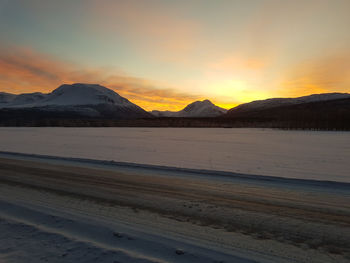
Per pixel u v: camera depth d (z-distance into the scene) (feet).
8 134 148.87
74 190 22.82
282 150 69.05
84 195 21.15
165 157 52.60
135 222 15.08
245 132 196.95
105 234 13.43
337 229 14.10
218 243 12.33
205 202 19.19
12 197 20.57
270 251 11.54
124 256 11.04
